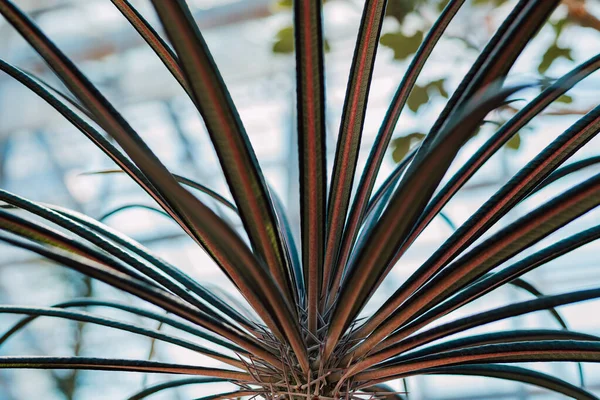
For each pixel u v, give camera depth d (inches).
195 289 25.3
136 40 231.0
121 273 22.9
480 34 71.9
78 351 186.4
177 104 227.5
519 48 21.6
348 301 22.5
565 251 24.0
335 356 24.3
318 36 21.7
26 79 25.1
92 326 187.6
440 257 24.0
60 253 21.8
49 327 201.3
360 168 116.5
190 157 226.1
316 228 23.5
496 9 71.7
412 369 24.5
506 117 51.7
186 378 28.8
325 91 22.2
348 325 23.5
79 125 25.2
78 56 230.1
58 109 25.2
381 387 28.7
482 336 24.9
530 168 24.1
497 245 22.6
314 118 22.3
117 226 232.8
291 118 229.9
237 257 20.6
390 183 28.5
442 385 203.3
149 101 229.5
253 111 232.5
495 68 21.8
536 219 22.1
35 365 24.9
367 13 23.9
